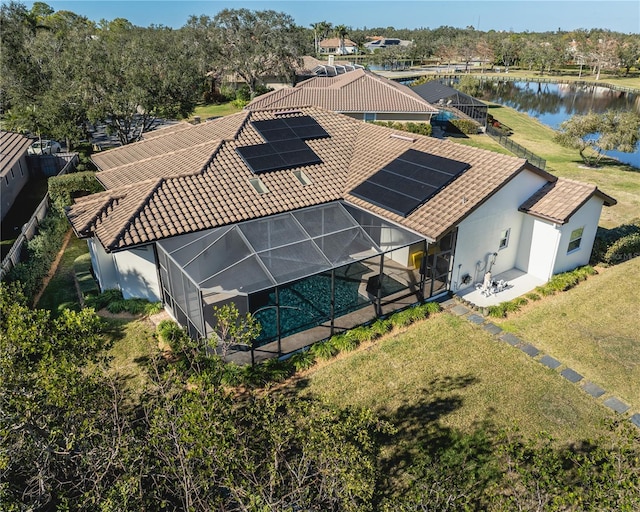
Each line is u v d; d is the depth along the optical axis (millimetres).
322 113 31734
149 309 21203
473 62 171000
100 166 30078
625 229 28922
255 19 90750
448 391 16719
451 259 22047
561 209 22609
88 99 43062
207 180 23359
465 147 25047
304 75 96688
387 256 22156
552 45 149125
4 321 11086
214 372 11766
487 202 21906
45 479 10344
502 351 18812
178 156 26906
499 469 13570
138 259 21031
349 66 103312
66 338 11086
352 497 9500
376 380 17250
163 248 19359
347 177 25844
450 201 21516
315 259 19297
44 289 23328
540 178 23844
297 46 92438
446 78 116000
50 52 55812
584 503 8898
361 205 23188
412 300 21969
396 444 14516
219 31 89062
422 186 22812
